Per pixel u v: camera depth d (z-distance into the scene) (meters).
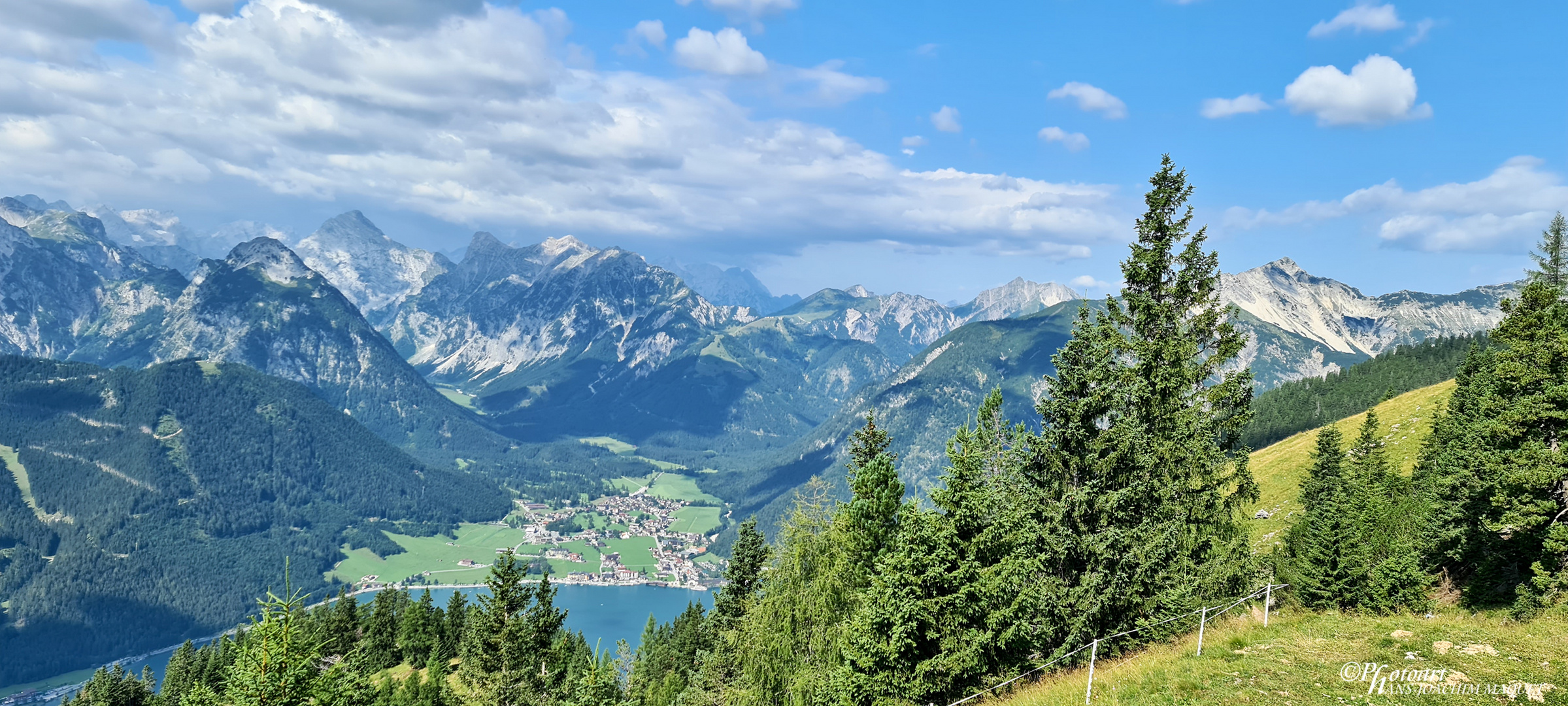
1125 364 36.12
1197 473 36.09
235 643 27.97
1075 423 33.34
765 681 37.78
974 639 28.17
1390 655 24.20
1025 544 31.48
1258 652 26.14
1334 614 31.08
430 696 84.06
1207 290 39.19
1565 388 38.66
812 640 35.12
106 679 115.81
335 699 28.34
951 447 30.41
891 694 28.64
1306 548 59.47
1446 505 51.59
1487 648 23.84
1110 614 32.12
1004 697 27.98
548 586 50.50
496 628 48.34
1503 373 42.84
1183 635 31.33
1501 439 42.16
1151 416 35.69
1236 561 35.50
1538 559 41.53
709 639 88.31
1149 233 39.97
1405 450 96.62
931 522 28.95
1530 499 39.41
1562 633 25.27
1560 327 41.22
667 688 83.38
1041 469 34.84
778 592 39.00
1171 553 33.00
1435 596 51.97
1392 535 58.44
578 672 68.38
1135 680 25.83
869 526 33.47
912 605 28.03
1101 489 33.44
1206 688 23.77
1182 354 37.28
